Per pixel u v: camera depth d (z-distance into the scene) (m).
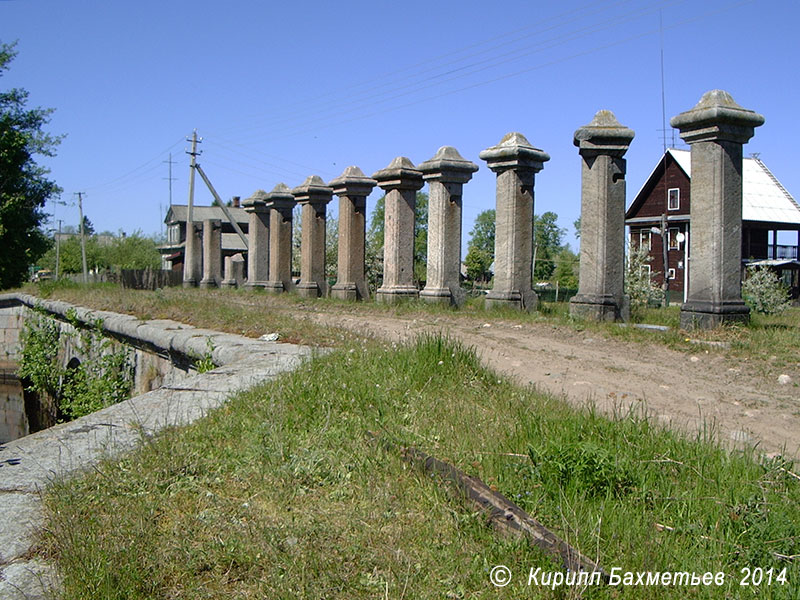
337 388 6.46
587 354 9.29
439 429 5.66
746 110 10.27
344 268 18.95
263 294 21.25
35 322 22.27
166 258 63.72
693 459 5.13
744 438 6.07
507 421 5.88
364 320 12.83
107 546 3.73
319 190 20.89
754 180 42.44
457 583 3.61
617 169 12.19
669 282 40.91
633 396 7.35
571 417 5.90
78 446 5.49
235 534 3.96
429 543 3.95
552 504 4.42
